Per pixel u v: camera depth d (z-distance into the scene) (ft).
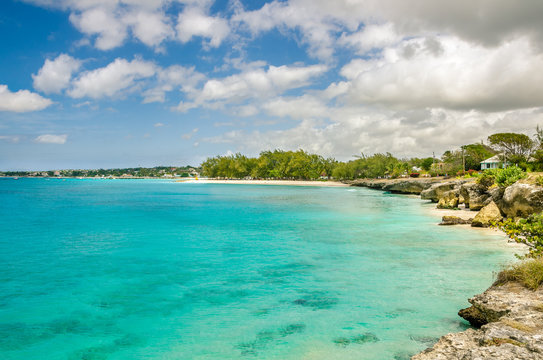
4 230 89.61
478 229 78.43
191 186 478.59
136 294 39.52
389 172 402.93
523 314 24.08
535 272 30.71
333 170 488.02
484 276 42.52
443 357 20.25
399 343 26.30
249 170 595.06
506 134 264.93
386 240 67.56
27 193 305.53
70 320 32.45
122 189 395.14
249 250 62.18
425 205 147.13
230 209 145.48
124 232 85.10
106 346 27.30
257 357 24.77
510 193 81.00
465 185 122.42
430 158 390.63
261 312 33.37
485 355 18.08
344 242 66.85
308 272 46.62
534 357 17.22
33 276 47.16
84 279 45.70
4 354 26.13
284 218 110.11
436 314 31.53
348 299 35.94
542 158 193.67
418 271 45.34
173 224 99.14
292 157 542.16
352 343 26.48
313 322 30.60
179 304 36.06
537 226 34.94
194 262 53.83
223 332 29.25
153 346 27.14
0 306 36.19
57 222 105.40
